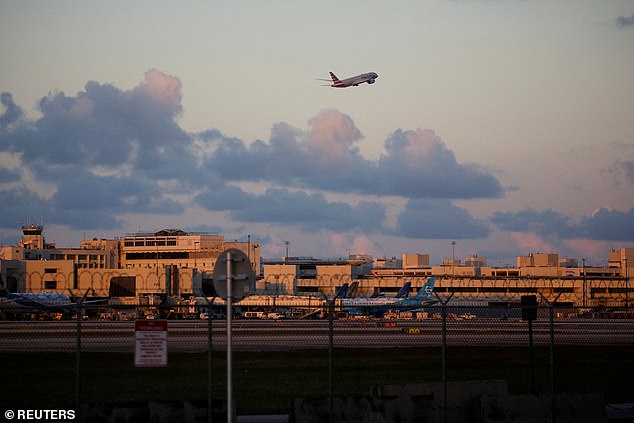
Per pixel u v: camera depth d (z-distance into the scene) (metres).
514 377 82.19
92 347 103.81
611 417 56.88
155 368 85.25
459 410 54.06
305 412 51.81
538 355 104.12
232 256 42.53
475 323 170.75
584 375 84.50
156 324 43.84
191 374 81.25
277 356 98.44
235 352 101.00
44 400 64.44
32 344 107.81
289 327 154.00
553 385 53.78
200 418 50.75
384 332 142.62
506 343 120.00
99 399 65.56
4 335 122.75
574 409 54.38
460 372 85.88
